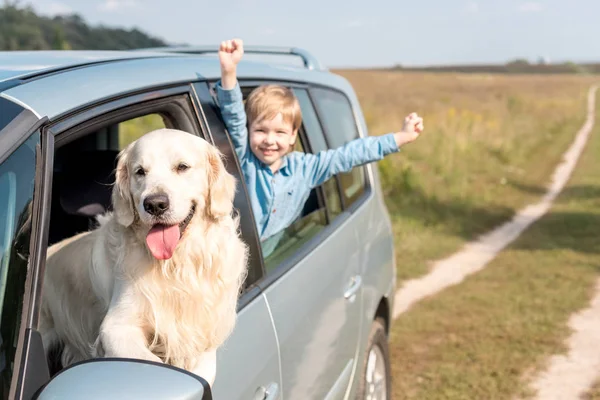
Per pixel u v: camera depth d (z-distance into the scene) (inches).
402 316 265.6
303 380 99.8
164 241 72.9
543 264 348.2
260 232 104.8
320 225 122.7
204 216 79.4
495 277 325.7
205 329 75.5
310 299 103.5
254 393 82.4
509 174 684.7
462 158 710.5
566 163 800.9
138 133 217.6
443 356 220.7
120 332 70.7
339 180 137.6
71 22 2458.2
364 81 2539.4
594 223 458.0
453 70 5295.3
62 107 66.0
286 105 108.4
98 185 115.1
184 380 55.4
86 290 79.8
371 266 141.9
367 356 140.4
